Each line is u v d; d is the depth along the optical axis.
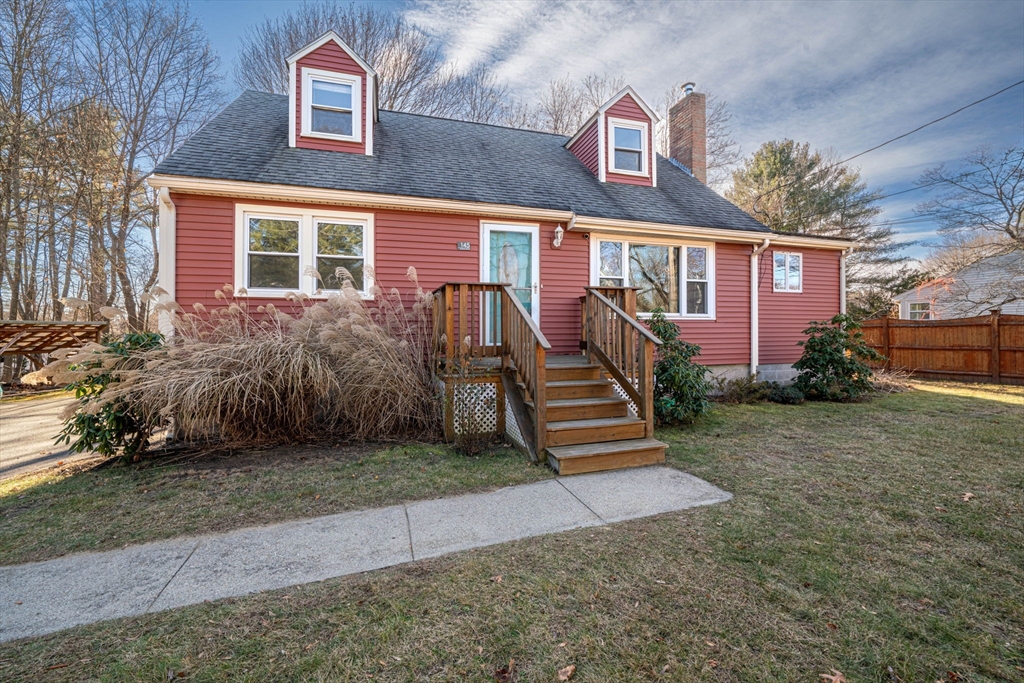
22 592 2.33
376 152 7.56
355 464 4.41
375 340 5.24
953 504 3.33
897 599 2.17
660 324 6.52
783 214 21.92
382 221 6.68
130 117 15.09
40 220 13.06
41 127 12.72
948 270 19.36
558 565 2.53
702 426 5.96
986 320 9.62
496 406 5.33
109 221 14.48
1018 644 1.86
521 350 5.02
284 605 2.19
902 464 4.29
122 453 4.82
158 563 2.62
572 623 2.02
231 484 3.90
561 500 3.52
